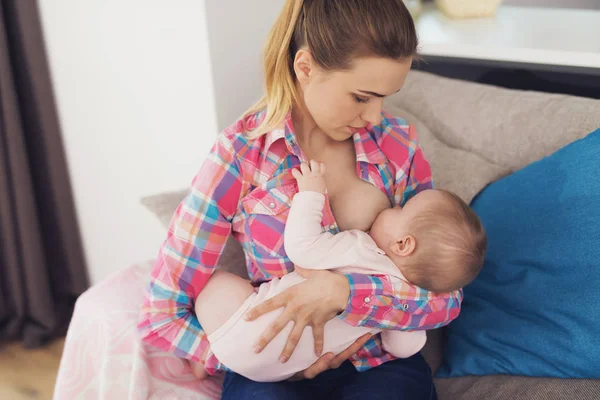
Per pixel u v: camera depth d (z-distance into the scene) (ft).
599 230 4.08
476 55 6.02
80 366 4.47
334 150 4.11
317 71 3.54
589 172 4.28
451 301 3.95
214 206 3.79
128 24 5.76
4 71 6.59
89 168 7.07
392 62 3.39
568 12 7.56
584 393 3.79
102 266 7.73
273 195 3.86
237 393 3.85
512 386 4.09
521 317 4.34
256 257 3.97
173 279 3.85
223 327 3.78
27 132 7.12
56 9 6.30
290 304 3.66
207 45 5.28
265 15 5.76
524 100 5.24
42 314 7.68
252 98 5.90
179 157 6.08
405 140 4.29
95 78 6.37
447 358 4.66
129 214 6.97
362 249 3.75
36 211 7.32
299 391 3.84
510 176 4.85
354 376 3.99
